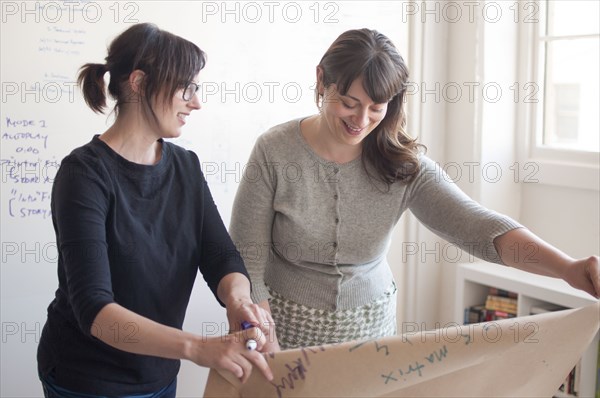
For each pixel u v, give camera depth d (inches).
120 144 50.4
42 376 51.6
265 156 60.8
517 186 107.5
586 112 99.4
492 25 102.9
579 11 99.0
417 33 104.7
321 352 45.9
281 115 95.6
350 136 55.8
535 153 105.0
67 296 50.0
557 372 47.5
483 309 102.2
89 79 51.6
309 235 60.8
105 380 49.7
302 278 62.3
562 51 101.9
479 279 99.9
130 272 49.5
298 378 45.3
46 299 82.4
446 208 59.6
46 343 51.4
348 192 60.2
